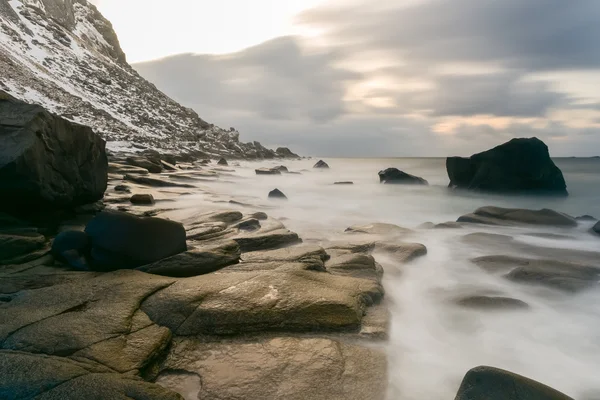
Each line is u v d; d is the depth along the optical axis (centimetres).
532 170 2291
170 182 1997
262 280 587
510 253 945
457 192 2555
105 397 316
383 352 478
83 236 685
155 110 7100
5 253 679
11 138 811
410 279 776
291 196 2295
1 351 376
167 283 570
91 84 6366
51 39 6969
